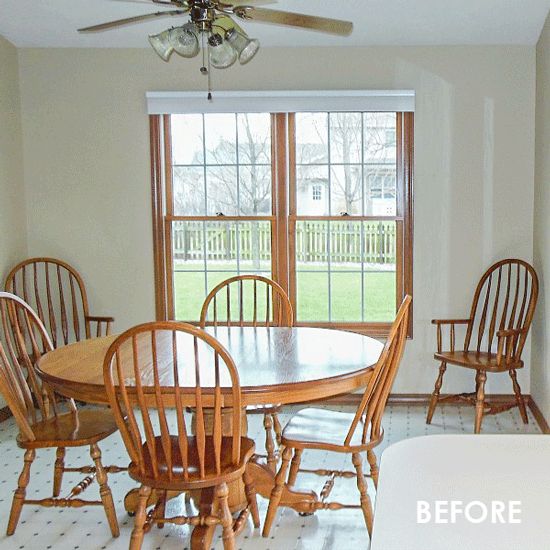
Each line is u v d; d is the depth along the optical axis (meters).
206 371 2.29
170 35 2.50
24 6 3.74
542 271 3.81
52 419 2.74
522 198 4.12
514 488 0.89
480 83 4.09
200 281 4.42
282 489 2.51
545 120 3.73
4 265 4.13
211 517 2.21
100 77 4.28
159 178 4.31
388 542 0.77
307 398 2.17
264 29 3.92
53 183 4.37
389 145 4.25
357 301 4.34
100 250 4.39
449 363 3.87
